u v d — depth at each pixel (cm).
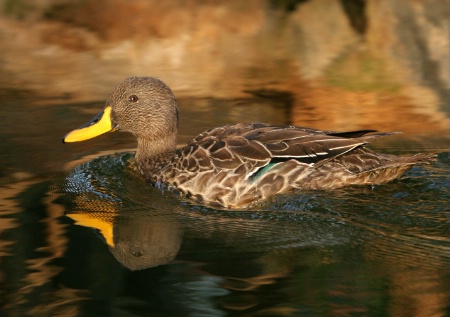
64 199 1211
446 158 1355
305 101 1780
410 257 977
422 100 1777
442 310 831
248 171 1194
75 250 1015
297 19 2336
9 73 1959
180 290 893
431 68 1994
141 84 1340
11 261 979
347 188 1195
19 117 1625
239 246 1025
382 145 1465
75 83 1886
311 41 2206
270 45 2195
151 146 1342
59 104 1720
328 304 850
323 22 2308
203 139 1262
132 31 2245
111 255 1000
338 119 1652
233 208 1186
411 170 1274
